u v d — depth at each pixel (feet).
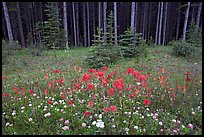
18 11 64.13
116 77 20.70
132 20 39.83
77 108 12.98
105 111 11.11
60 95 15.43
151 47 52.21
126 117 11.76
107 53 31.32
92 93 15.06
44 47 52.21
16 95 15.38
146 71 26.07
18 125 11.23
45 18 81.76
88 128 10.64
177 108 13.12
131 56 35.35
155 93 15.76
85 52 45.27
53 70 28.07
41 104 13.65
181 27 83.97
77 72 25.63
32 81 21.45
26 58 39.06
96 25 84.89
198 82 18.88
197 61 34.12
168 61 33.40
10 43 45.44
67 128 10.34
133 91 15.10
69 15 83.56
